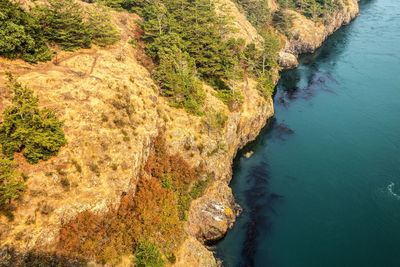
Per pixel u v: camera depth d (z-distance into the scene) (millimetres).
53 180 49906
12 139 48781
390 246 63750
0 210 44094
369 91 118125
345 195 75688
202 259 58469
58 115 56438
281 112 108562
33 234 44875
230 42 106875
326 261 61469
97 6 93438
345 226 68062
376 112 106125
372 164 84812
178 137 69562
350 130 98250
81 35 75750
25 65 63719
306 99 115250
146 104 68875
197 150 71312
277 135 97625
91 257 48562
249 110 94188
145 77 76688
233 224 68688
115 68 73312
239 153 90750
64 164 52219
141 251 51875
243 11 147125
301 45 154125
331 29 172375
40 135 50469
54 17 71562
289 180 80625
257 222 69312
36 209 46688
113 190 54344
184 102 76438
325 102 113125
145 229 54906
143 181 60406
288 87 123375
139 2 109500
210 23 112062
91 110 60125
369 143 92500
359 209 71875
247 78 106438
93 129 58031
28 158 49656
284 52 142500
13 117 49062
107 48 81875
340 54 149625
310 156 88812
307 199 75000
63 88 60781
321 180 80312
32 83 58562
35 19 67188
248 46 112688
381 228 67438
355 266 60406
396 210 71312
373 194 75500
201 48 93438
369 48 153125
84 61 71688
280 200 74812
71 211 49188
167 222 58094
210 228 65688
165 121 70250
